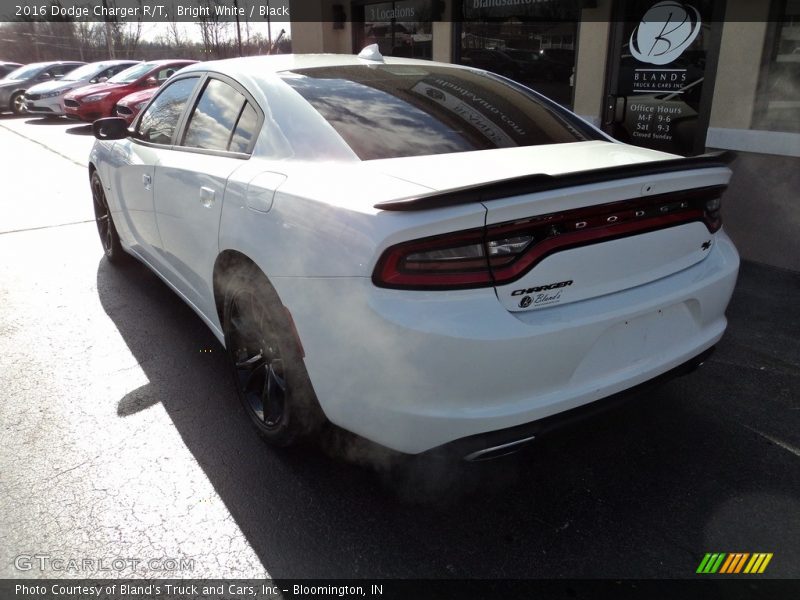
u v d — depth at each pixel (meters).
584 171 2.02
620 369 2.24
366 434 2.15
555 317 2.04
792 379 3.33
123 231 4.34
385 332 1.93
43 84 16.36
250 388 2.86
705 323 2.53
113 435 2.83
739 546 2.22
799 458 2.70
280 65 3.08
